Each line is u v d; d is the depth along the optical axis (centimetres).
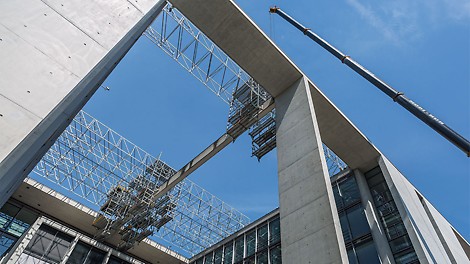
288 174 1438
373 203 1986
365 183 2095
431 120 1362
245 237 2561
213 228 3100
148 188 2594
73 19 638
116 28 713
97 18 688
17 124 461
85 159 2569
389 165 2128
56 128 525
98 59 629
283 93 1888
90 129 2589
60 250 2341
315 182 1272
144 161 2764
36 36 555
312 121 1514
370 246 1756
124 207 2592
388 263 1611
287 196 1358
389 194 1962
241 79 2253
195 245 3061
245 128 2194
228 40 1745
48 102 511
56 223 2408
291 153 1505
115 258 2639
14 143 446
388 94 1622
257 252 2327
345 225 1966
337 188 2231
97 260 2511
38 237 2284
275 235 2289
